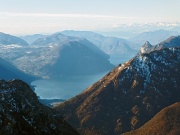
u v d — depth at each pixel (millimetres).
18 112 105312
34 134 99375
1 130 89688
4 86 115438
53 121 115312
